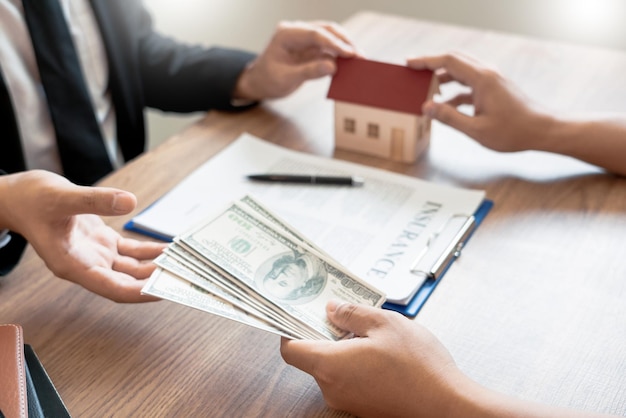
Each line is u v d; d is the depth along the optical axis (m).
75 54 1.33
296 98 1.31
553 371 0.75
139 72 1.45
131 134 1.49
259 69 1.25
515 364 0.76
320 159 1.12
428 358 0.70
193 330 0.82
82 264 0.83
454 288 0.87
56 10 1.30
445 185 1.06
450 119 1.09
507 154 1.13
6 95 1.22
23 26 1.30
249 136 1.17
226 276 0.78
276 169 1.09
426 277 0.87
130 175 1.09
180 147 1.17
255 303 0.75
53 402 0.71
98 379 0.76
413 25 1.54
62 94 1.32
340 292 0.79
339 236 0.94
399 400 0.69
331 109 1.27
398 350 0.70
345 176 1.06
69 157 1.35
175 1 2.29
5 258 0.91
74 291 0.88
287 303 0.77
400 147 1.11
